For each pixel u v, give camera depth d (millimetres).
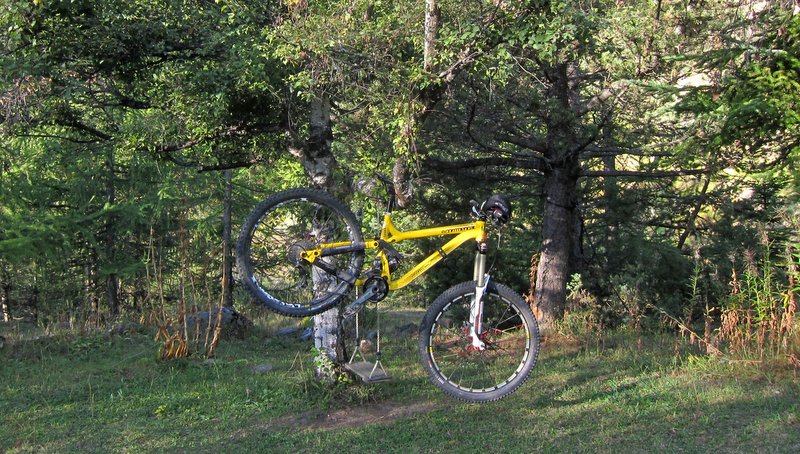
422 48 7840
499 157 13750
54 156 17609
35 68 8711
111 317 16391
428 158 12508
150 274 17281
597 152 13258
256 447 6922
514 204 16625
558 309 13852
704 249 14406
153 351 12039
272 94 8648
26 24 8711
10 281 18469
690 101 8391
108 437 7402
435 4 7199
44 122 10688
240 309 18156
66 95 9219
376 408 8125
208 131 9570
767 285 8844
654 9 10766
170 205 17469
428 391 8672
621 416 7180
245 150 11250
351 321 11195
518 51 8141
